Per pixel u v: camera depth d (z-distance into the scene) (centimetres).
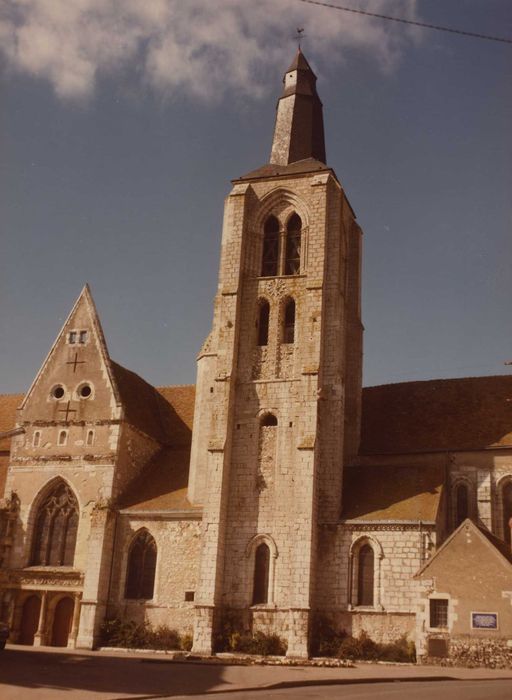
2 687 2741
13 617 5462
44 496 5747
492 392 6031
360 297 6362
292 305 5822
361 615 4916
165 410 6631
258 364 5672
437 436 5775
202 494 5522
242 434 5516
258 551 5238
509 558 4697
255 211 6128
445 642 4441
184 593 5250
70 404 5881
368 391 6512
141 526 5494
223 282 5894
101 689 2819
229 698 2641
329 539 5159
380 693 2805
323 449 5384
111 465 5616
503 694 2767
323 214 5875
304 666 4212
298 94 6612
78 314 6156
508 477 5441
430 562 4606
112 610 5341
